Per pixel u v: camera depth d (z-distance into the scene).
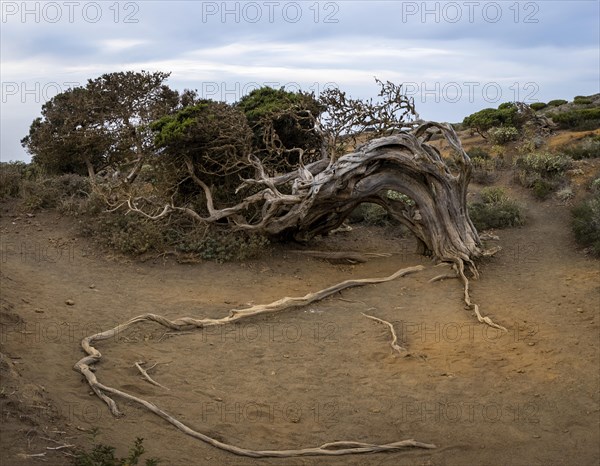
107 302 11.98
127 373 9.02
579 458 7.21
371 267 15.30
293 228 16.55
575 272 14.07
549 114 35.31
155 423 7.62
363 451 7.31
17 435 6.43
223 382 9.03
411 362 9.73
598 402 8.39
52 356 9.12
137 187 17.61
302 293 13.20
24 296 11.62
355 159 15.22
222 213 15.69
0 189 18.89
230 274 14.30
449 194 15.34
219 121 15.42
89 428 7.15
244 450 7.13
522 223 18.89
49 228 16.52
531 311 11.81
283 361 9.80
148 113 18.84
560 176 22.47
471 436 7.68
